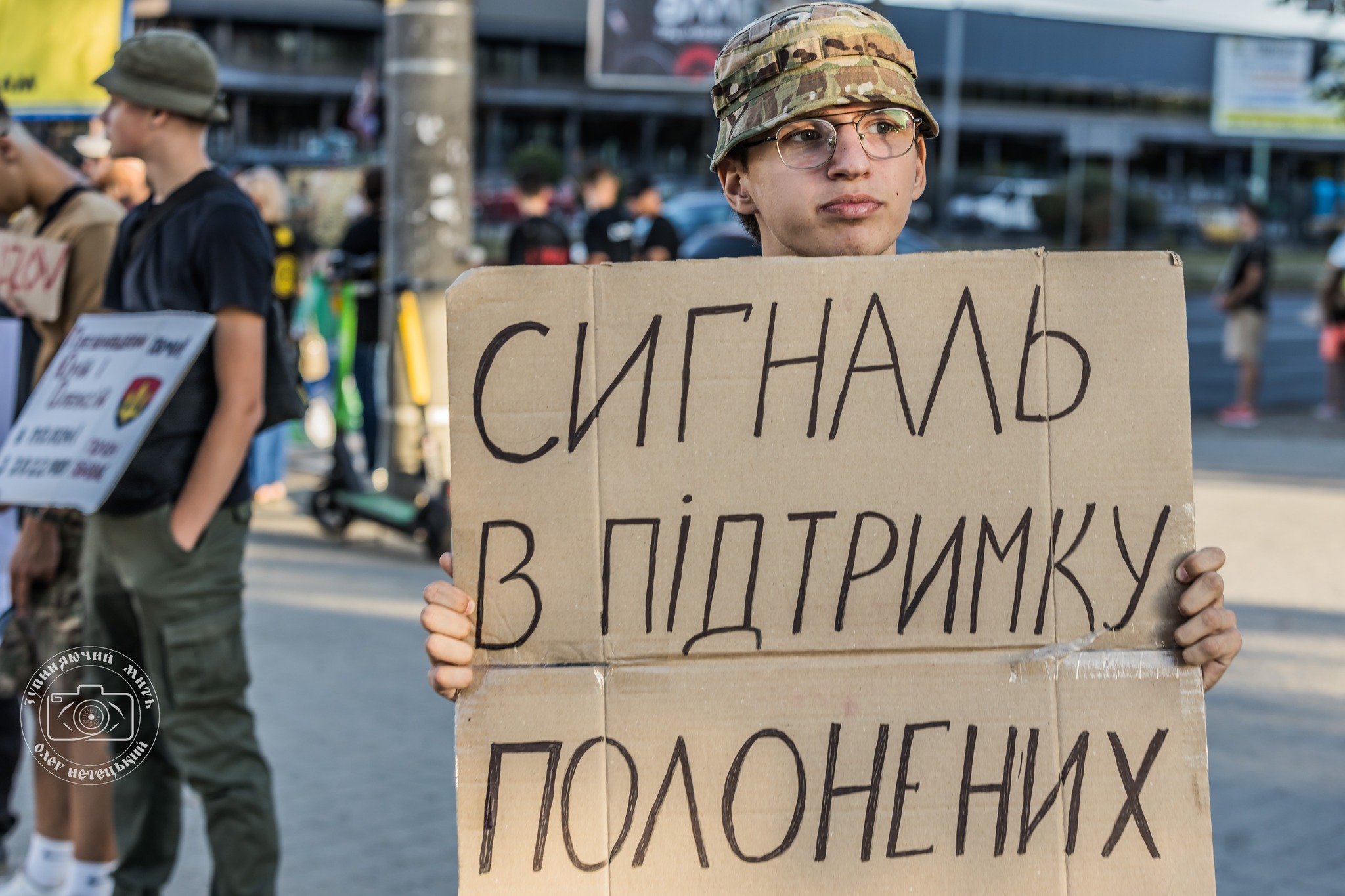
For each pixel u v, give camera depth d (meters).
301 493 9.33
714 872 1.70
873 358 1.72
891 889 1.70
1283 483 9.97
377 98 27.22
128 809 3.27
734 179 1.95
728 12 15.30
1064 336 1.72
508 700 1.71
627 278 1.71
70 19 4.18
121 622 3.23
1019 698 1.71
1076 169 37.12
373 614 6.34
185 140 3.14
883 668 1.71
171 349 2.95
